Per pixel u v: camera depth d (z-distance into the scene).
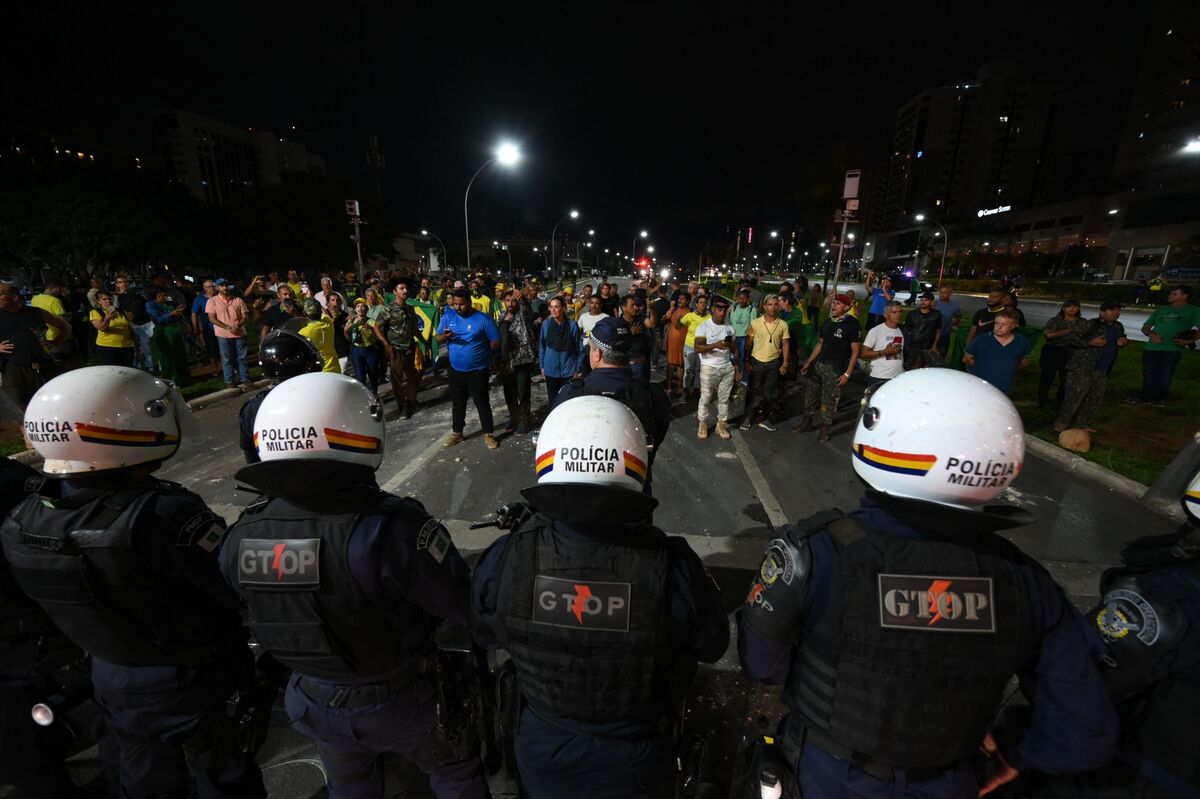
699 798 2.09
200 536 1.60
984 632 1.12
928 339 7.39
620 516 1.24
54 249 28.78
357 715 1.52
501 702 1.59
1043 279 56.22
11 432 6.34
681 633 1.34
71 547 1.46
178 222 36.38
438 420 7.16
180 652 1.62
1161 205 55.44
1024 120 131.00
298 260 44.41
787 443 6.32
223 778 1.75
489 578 1.43
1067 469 5.69
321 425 1.45
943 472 1.12
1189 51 67.06
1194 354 12.70
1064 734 1.19
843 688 1.18
